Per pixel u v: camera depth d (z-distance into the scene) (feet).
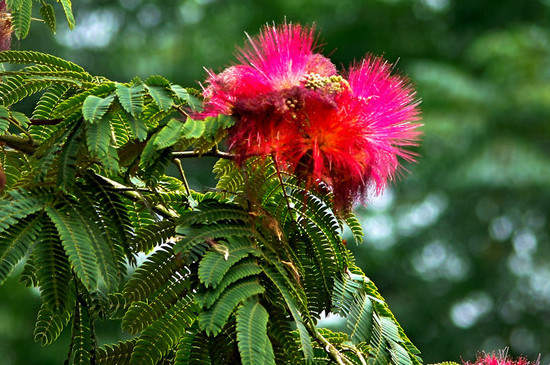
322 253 3.28
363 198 3.21
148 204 3.18
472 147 10.52
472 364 3.53
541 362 10.69
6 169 3.34
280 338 3.11
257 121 3.16
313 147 3.17
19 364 6.99
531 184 10.44
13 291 7.02
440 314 10.50
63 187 3.07
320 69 3.21
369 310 3.32
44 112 3.33
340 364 3.26
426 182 10.54
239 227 3.15
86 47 10.25
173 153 3.23
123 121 3.18
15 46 3.47
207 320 2.99
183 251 3.07
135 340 3.22
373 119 3.20
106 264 3.07
